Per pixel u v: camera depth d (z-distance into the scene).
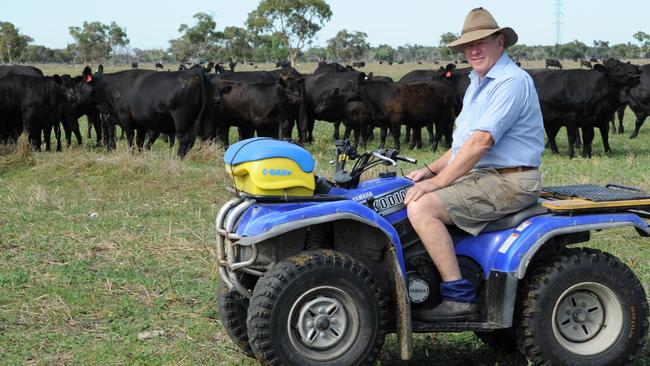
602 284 4.36
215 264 6.75
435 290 4.37
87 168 11.08
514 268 4.21
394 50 154.50
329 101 17.77
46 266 6.72
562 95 15.11
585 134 15.40
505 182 4.29
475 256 4.41
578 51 128.88
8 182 10.80
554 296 4.28
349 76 18.53
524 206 4.36
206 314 5.60
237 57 112.88
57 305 5.70
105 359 4.78
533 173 4.34
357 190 4.32
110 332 5.26
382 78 21.34
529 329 4.30
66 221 8.38
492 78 4.33
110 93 14.80
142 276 6.46
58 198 9.56
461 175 4.23
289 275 3.93
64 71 70.81
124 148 13.23
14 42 114.50
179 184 10.24
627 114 27.19
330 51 126.69
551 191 4.76
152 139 15.88
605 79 14.88
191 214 8.80
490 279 4.32
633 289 4.40
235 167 4.16
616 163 14.02
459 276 4.25
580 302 4.43
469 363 4.82
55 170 11.17
